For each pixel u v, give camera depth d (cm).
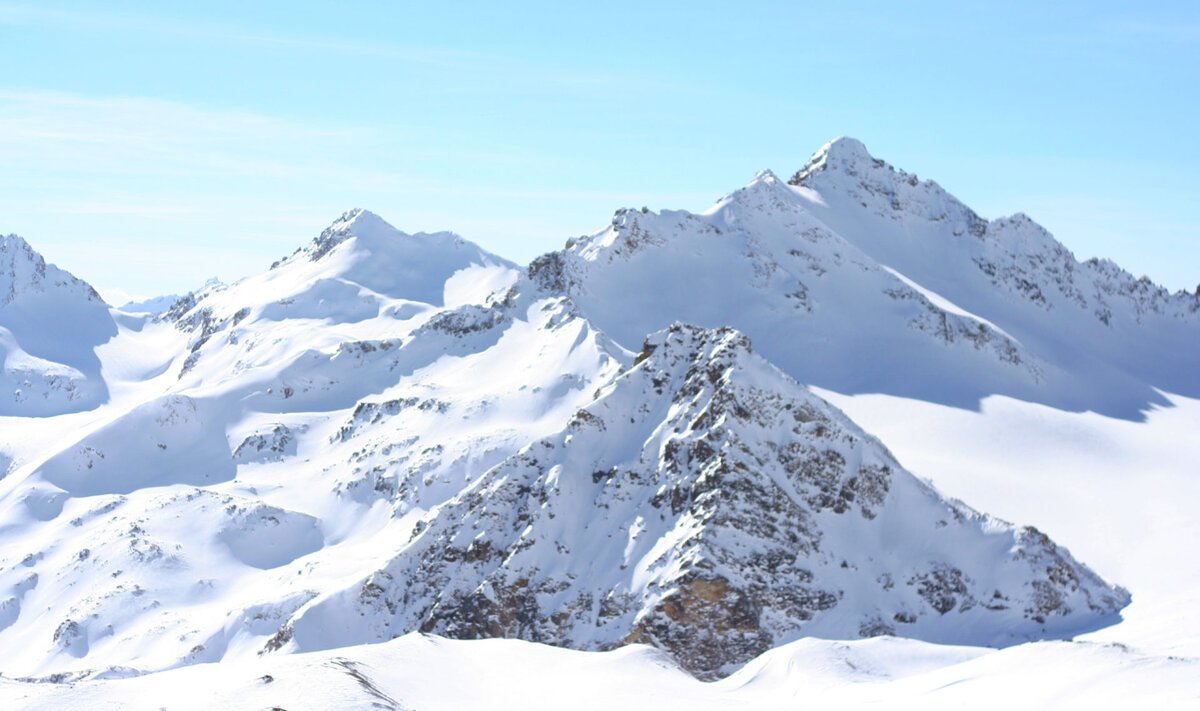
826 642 8706
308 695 6322
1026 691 6938
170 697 6600
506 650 8356
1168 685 6450
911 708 7044
